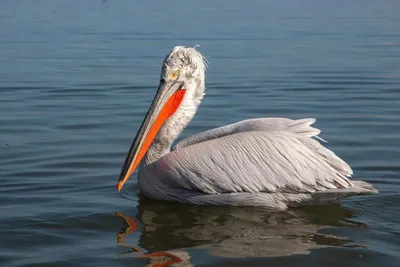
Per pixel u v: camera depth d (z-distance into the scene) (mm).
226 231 9547
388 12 43750
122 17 41250
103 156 13367
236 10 45156
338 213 10289
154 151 11172
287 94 19109
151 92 19625
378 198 10922
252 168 10281
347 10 45656
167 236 9344
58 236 9352
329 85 20297
